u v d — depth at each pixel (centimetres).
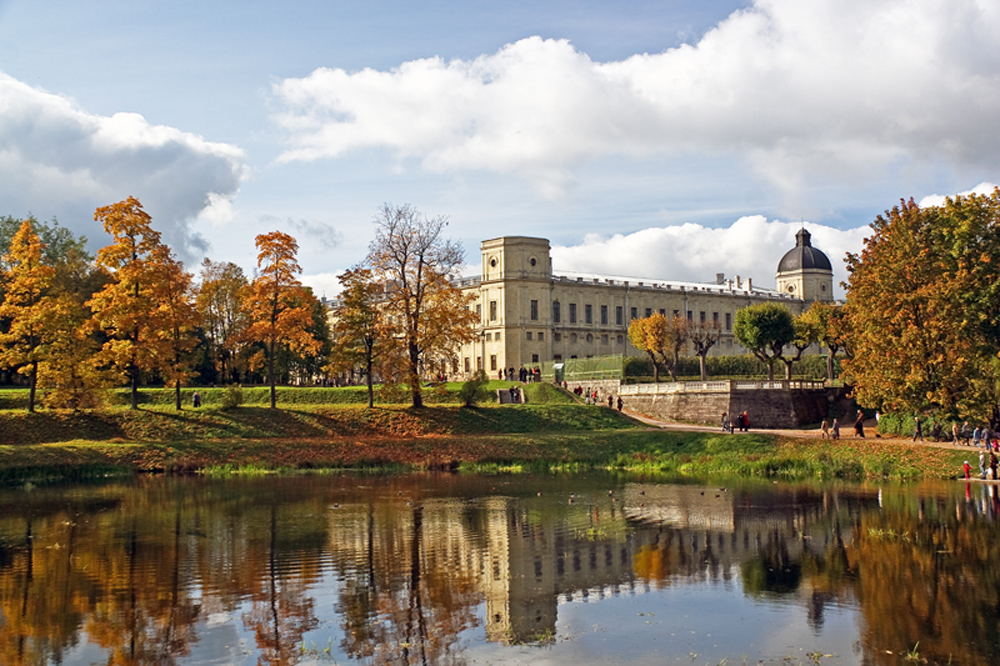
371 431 6081
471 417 6372
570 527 2981
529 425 6406
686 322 10956
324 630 1789
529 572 2295
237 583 2180
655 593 2073
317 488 4206
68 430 5591
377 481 4547
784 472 4762
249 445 5406
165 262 5966
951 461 4469
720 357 10806
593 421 6544
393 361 6234
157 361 5856
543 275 12531
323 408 6291
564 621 1844
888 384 4750
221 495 3922
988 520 2991
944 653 1612
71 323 5834
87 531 2939
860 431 5669
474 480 4581
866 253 5503
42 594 2078
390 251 6334
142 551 2584
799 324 8094
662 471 5016
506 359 12119
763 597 2025
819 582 2156
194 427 5803
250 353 8719
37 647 1688
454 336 6431
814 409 6800
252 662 1600
